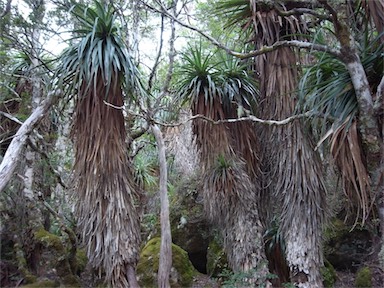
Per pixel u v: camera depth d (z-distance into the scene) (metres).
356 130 2.04
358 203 2.08
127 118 3.73
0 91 3.87
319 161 2.74
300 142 2.69
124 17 3.67
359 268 4.37
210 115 3.05
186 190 5.27
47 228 4.29
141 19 4.27
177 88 3.32
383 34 2.00
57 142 4.70
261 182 3.15
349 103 2.08
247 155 3.14
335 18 2.05
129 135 3.74
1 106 4.07
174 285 4.07
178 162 5.81
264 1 2.59
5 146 4.14
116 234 2.58
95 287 3.52
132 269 2.63
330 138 2.15
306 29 2.81
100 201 2.62
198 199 5.14
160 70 4.87
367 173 2.03
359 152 1.99
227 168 2.97
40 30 3.71
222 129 3.05
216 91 3.11
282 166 2.77
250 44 3.26
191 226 5.00
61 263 3.70
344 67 2.25
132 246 2.64
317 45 2.16
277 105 2.82
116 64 2.65
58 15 3.65
